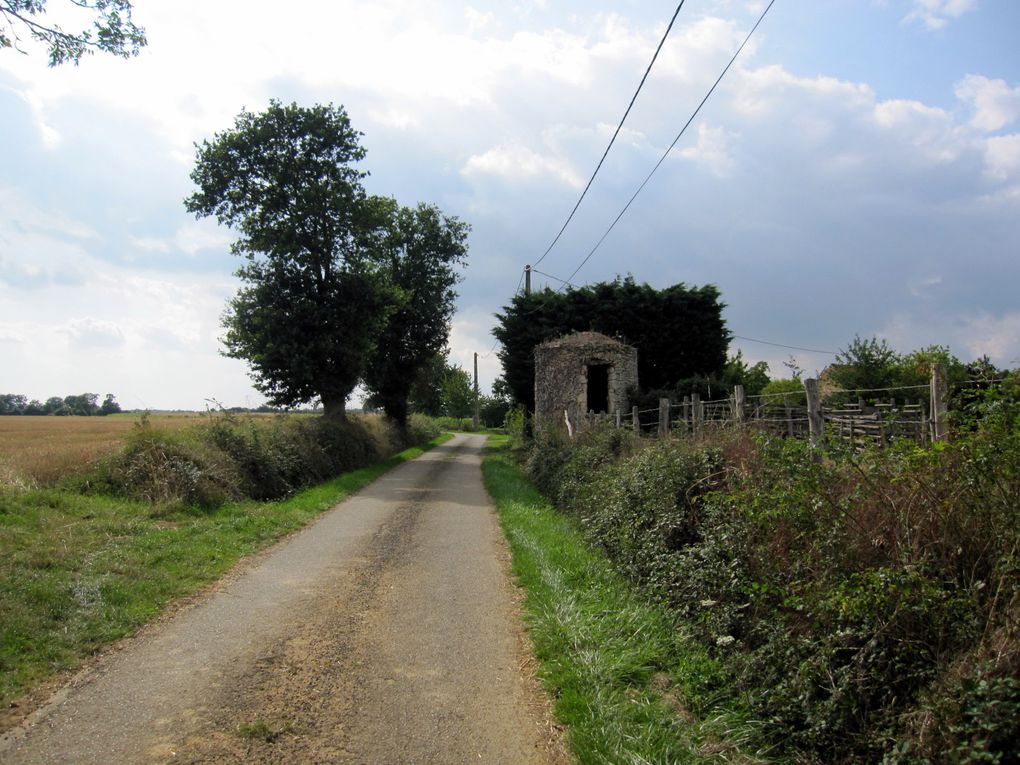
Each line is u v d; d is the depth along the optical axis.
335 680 4.80
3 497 9.76
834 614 3.94
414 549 9.37
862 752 3.39
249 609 6.43
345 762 3.70
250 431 15.85
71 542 8.18
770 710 3.97
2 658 4.79
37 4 7.92
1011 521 3.48
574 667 4.86
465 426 87.38
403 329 34.97
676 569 5.97
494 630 5.96
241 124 22.64
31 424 35.03
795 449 4.93
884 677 3.47
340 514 12.53
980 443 3.74
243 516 11.32
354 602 6.72
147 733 3.95
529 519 11.31
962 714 2.91
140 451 12.35
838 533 4.26
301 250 23.06
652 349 27.12
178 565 7.79
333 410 24.44
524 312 29.84
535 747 3.94
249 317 22.78
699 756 3.64
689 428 10.17
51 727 3.99
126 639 5.52
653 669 4.90
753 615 4.88
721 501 6.02
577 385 24.38
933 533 3.85
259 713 4.25
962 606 3.37
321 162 23.28
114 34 8.39
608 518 8.30
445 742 3.96
